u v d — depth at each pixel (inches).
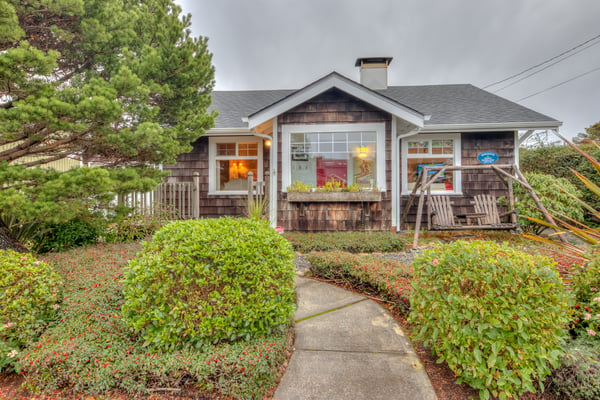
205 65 181.3
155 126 140.9
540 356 62.2
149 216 200.7
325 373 76.2
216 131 273.6
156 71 152.6
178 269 74.2
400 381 72.9
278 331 83.1
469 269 69.5
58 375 68.2
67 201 124.3
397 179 241.6
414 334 82.7
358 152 239.5
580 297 83.9
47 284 90.5
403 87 369.7
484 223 236.4
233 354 68.5
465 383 72.6
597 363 65.2
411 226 275.4
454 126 256.4
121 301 93.0
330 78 229.8
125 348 74.7
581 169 292.4
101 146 152.5
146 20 165.0
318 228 239.1
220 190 296.0
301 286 136.9
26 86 113.7
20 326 79.5
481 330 64.1
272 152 245.1
